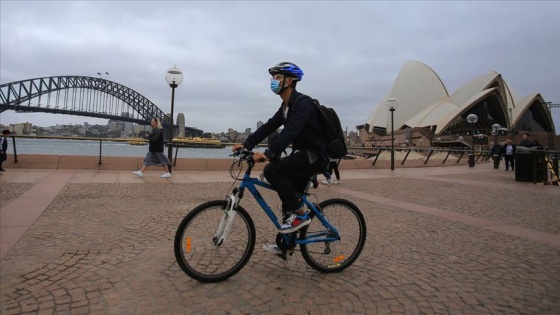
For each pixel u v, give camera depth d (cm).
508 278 317
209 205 289
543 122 8156
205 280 284
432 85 8050
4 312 229
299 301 261
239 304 253
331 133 285
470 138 6781
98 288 269
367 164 1780
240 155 294
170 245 379
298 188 301
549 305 266
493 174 1493
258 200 303
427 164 2097
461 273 328
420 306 260
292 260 348
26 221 462
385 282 302
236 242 305
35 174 977
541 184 1086
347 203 335
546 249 407
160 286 277
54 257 332
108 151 1443
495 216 593
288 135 269
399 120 8481
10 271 296
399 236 454
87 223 463
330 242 323
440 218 570
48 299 249
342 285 293
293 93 292
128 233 421
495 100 7069
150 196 693
